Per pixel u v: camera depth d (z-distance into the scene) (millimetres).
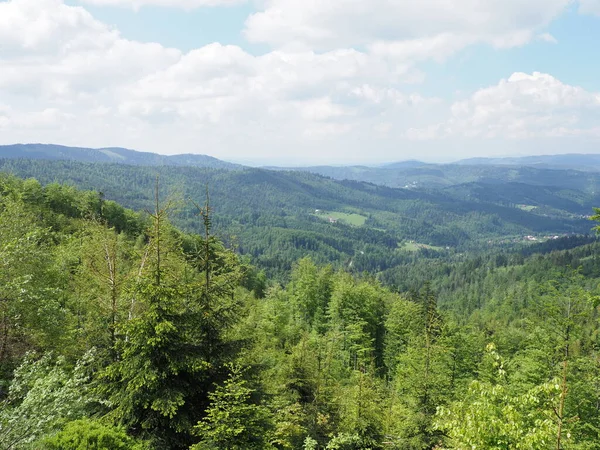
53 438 10148
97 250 18547
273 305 43812
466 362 34375
